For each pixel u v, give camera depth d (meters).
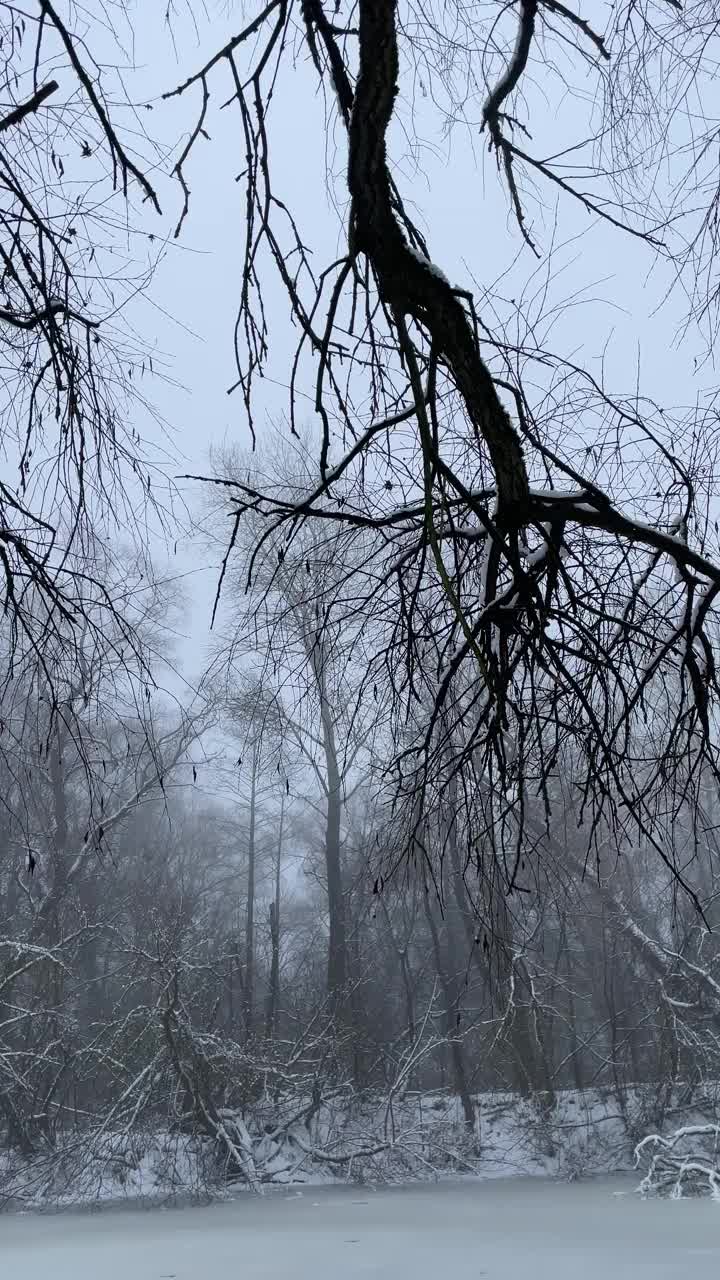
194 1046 20.67
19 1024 21.31
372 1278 10.81
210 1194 18.75
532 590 3.90
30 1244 13.90
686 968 21.56
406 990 26.39
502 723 4.31
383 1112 23.16
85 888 26.42
